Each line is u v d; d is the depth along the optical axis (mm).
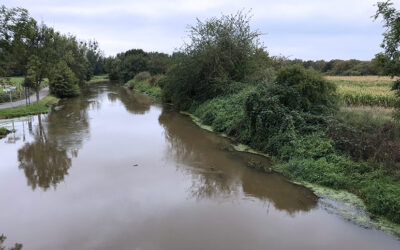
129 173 10703
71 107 28016
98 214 7723
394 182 8188
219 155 12828
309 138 11602
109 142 15016
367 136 10375
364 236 6695
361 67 55688
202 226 7184
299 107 13117
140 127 18812
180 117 22578
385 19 7652
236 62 22406
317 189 9156
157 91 37281
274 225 7254
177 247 6297
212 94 22625
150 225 7184
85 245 6359
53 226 7137
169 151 13445
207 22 23156
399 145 9742
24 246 6332
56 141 15133
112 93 43125
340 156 10133
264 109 13359
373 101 17328
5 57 23156
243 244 6445
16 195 8891
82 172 10797
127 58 63938
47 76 26797
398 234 6688
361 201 8156
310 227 7137
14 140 15352
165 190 9297
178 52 24594
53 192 9086
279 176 10414
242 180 10125
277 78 14773
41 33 25641
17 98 29688
